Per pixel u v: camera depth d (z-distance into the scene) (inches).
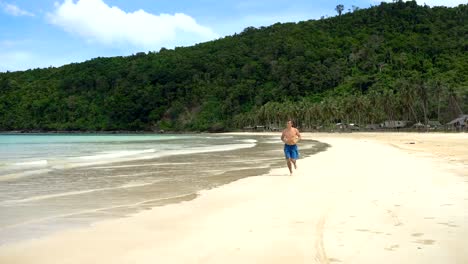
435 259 239.3
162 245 284.5
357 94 5639.8
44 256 267.0
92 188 588.1
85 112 7293.3
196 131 6727.4
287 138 693.9
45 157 1203.2
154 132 7042.3
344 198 435.8
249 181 622.2
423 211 357.7
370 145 1689.2
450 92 4414.4
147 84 7608.3
